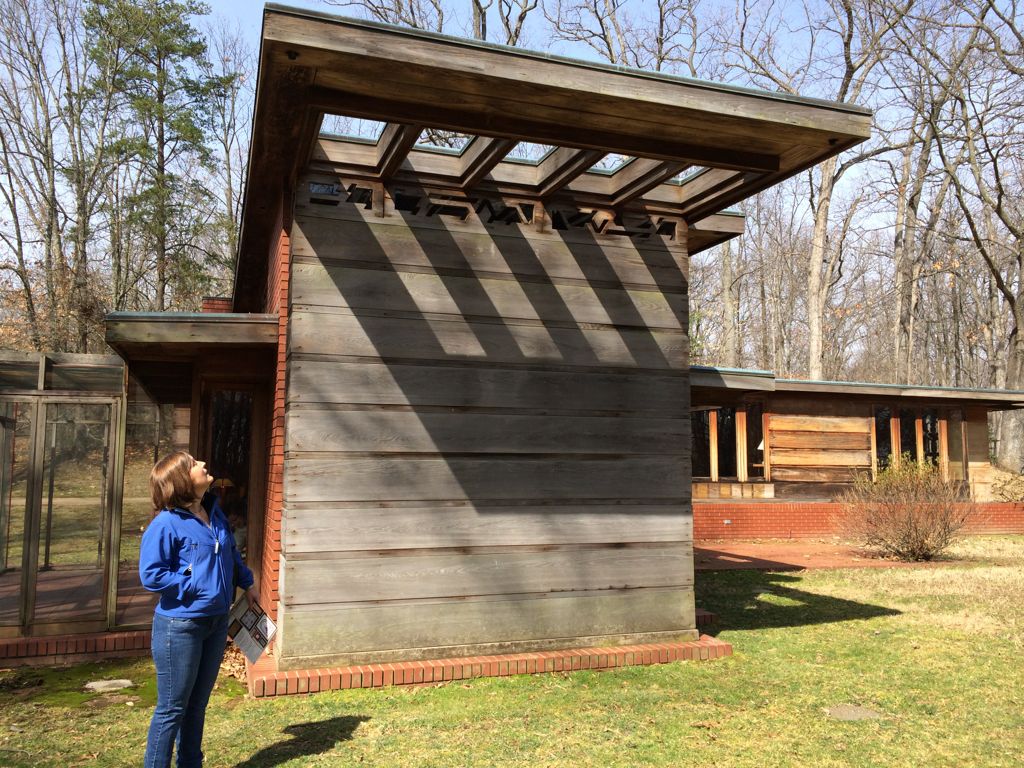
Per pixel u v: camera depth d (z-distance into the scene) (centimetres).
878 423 1814
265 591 723
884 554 1413
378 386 633
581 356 699
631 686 607
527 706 555
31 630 712
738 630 801
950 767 466
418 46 455
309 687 574
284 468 615
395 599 621
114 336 650
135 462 815
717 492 1675
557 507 679
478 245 675
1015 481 2192
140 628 732
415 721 520
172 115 3141
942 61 2416
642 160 659
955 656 707
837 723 536
